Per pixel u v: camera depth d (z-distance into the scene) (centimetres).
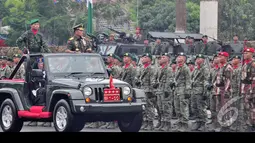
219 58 3900
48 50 3984
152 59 4400
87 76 3584
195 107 4047
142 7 10481
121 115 3431
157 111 4069
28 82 3619
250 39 9481
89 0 6625
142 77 4119
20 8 9894
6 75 5125
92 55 3678
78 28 3903
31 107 3556
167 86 4025
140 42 6450
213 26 7138
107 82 3381
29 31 3925
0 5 10512
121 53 6022
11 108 3641
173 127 4038
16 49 6825
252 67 3753
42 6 9831
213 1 7144
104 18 9875
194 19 9888
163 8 9962
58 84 3431
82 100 3303
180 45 5747
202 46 5706
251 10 9744
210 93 3934
